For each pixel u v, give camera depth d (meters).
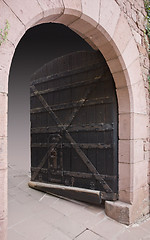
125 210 2.21
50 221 2.19
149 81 2.61
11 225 2.03
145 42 2.59
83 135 2.65
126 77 2.22
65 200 2.73
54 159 2.96
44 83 3.14
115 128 2.38
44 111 3.13
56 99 2.97
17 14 1.26
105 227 2.15
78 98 2.70
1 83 1.17
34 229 2.02
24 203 2.56
